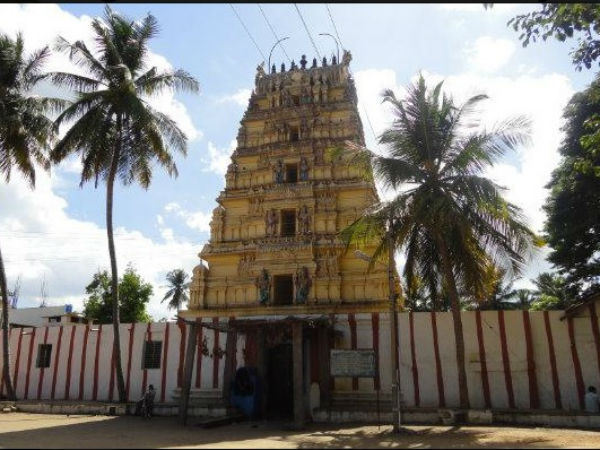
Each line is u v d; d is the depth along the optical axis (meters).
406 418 20.31
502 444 13.95
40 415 23.27
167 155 26.42
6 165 26.73
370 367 19.83
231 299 28.23
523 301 49.31
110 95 25.23
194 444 13.92
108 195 25.31
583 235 25.70
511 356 22.55
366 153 20.56
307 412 23.11
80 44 25.56
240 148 32.53
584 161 18.77
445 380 22.91
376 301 25.72
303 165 30.30
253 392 21.23
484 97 20.91
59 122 25.12
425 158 21.00
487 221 20.12
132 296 46.28
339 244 27.38
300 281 26.98
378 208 20.14
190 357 20.48
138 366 26.58
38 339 28.70
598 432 16.91
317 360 24.03
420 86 21.27
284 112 32.44
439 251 21.22
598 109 24.80
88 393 26.86
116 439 14.88
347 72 34.03
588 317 22.19
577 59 15.59
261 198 30.09
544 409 20.89
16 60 26.97
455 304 20.12
